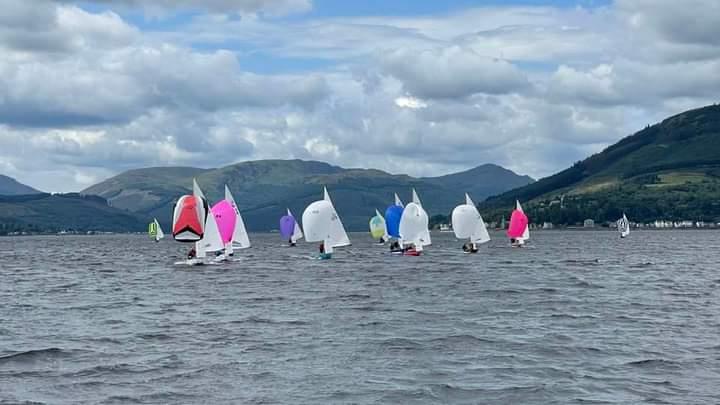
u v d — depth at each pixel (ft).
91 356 111.14
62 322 150.30
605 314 154.81
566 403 83.05
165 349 116.57
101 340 126.00
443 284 230.68
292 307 171.63
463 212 406.41
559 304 173.68
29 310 172.14
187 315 158.81
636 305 171.01
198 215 313.12
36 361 107.55
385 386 91.15
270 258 395.96
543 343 118.83
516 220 519.19
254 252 483.92
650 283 231.30
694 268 304.71
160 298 196.44
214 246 332.80
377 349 114.62
